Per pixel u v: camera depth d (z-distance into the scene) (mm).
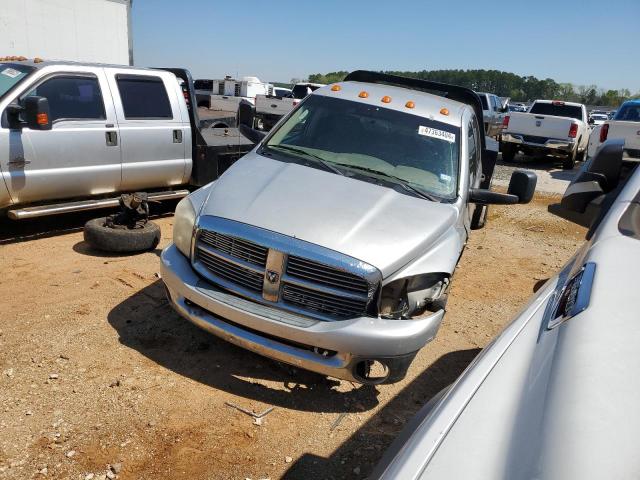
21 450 2697
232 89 23625
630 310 1691
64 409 3037
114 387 3281
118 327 3992
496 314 5207
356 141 4480
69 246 5676
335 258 3105
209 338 3969
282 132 4766
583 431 1266
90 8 12461
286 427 3141
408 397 3629
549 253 7559
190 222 3588
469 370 1800
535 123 15445
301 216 3369
